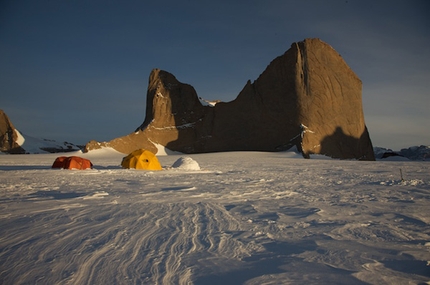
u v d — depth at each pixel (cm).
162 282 362
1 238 542
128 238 540
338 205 866
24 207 824
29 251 475
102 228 608
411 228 604
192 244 506
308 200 959
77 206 845
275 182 1523
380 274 374
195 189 1238
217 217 712
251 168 2708
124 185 1366
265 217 712
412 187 1273
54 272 395
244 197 1027
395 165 3111
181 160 2630
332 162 3953
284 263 415
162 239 534
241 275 378
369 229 596
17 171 2144
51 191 1145
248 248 483
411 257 435
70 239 534
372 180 1586
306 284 349
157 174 2000
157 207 837
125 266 412
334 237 541
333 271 385
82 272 394
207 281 362
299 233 570
